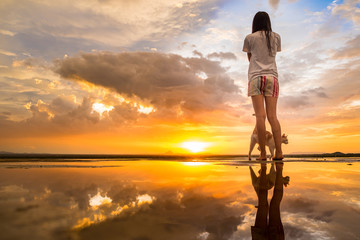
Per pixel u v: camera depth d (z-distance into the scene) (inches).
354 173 73.5
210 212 26.3
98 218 22.7
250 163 127.1
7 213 23.5
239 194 37.8
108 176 61.4
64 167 95.3
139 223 21.6
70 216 23.1
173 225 21.3
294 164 118.9
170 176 63.0
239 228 20.9
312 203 31.5
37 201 29.8
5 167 92.7
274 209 28.0
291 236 19.1
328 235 19.3
